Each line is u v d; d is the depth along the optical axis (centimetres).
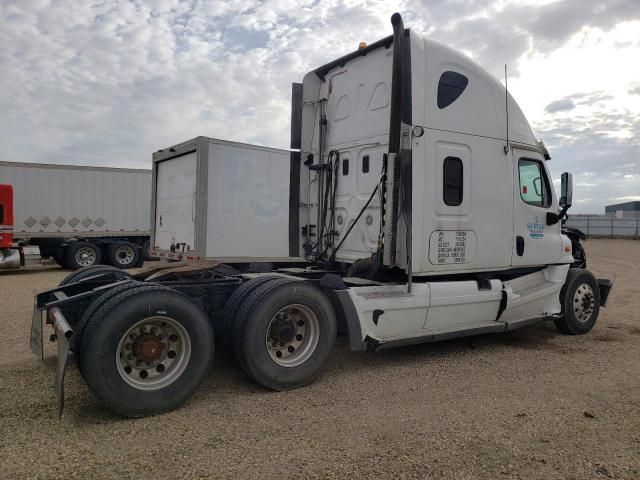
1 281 1345
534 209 703
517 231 675
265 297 453
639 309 962
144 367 406
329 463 327
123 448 344
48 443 350
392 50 587
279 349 476
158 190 769
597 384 501
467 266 613
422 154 562
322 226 672
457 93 603
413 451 346
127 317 386
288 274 596
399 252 557
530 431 383
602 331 771
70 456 331
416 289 565
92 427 378
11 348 597
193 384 418
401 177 552
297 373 471
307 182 706
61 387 372
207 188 639
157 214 769
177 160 716
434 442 361
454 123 596
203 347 424
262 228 686
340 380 506
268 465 323
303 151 702
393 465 326
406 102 548
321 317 486
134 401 389
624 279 1478
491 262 641
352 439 364
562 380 514
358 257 617
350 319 503
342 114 656
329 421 398
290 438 365
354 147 632
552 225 736
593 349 653
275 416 407
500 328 636
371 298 525
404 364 568
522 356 612
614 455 346
